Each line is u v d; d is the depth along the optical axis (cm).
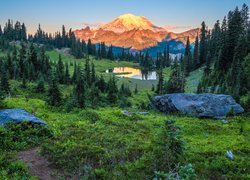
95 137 2080
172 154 1622
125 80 14212
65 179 1439
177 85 6606
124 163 1647
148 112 3934
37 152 1706
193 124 2995
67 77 9444
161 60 19900
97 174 1476
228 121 3281
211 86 7888
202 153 1934
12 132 1852
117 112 3228
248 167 1742
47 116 2766
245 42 8762
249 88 6425
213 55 12356
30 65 9206
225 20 11369
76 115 2945
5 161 1472
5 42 19638
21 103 3456
